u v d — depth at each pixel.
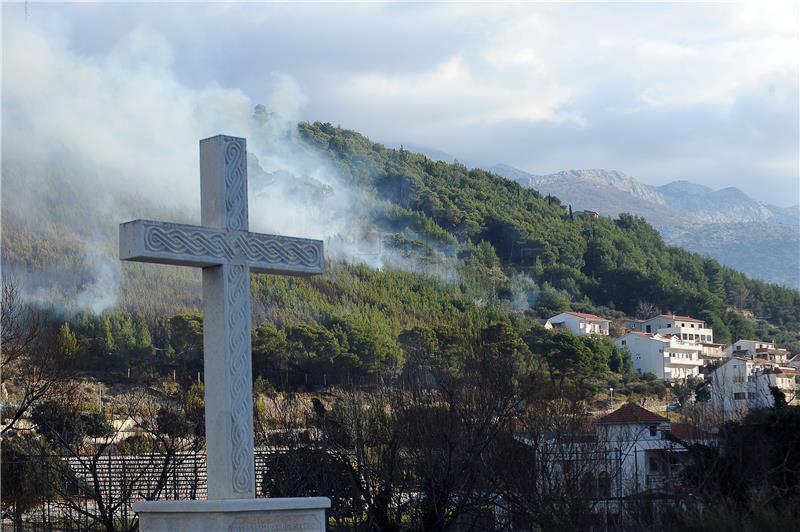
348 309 141.75
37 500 28.73
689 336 184.62
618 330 184.25
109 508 26.42
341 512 27.89
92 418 39.47
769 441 33.00
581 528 28.33
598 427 36.72
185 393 37.69
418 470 26.67
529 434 31.08
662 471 36.28
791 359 181.88
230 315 13.02
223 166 13.19
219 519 12.06
